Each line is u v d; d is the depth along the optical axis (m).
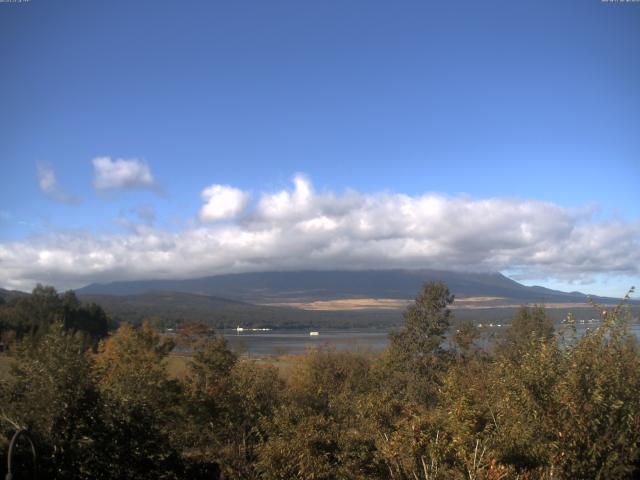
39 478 7.92
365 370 33.69
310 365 31.97
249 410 14.52
